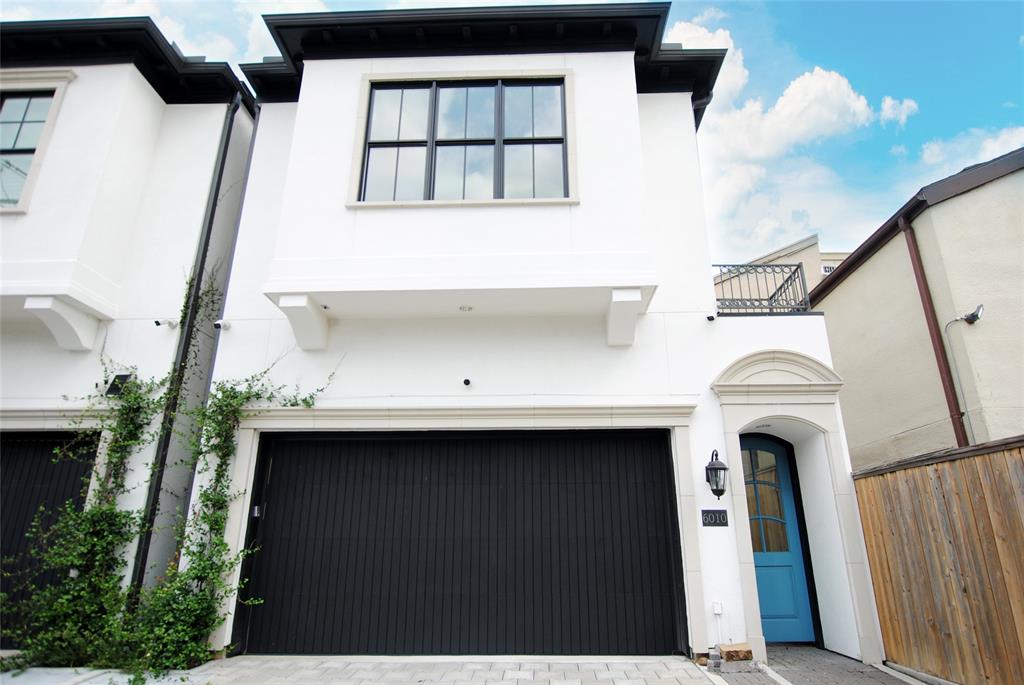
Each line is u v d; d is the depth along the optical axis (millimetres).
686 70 7219
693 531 5602
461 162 6375
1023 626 3631
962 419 6574
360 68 6699
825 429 5914
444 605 5684
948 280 6801
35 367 6348
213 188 7113
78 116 6621
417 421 6039
